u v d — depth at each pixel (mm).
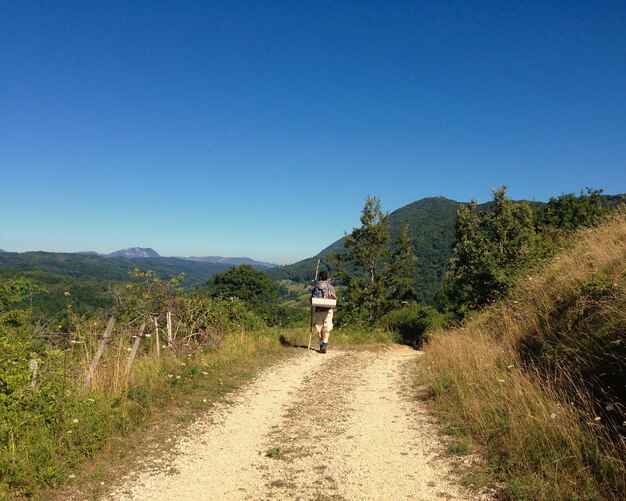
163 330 10219
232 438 5539
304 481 4352
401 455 4914
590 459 4008
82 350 7320
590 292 6652
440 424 5824
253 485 4277
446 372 7875
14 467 4102
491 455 4598
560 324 6887
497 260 14758
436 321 17375
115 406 5895
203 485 4273
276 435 5668
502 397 5785
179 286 11977
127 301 10852
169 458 4883
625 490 3494
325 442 5395
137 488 4191
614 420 4422
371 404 7070
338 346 13547
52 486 4145
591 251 8703
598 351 5426
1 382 5090
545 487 3746
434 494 3979
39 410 5094
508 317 9047
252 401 7156
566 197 26062
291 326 18406
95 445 4875
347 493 4082
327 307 11797
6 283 11102
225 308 13922
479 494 3912
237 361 9828
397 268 28516
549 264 11031
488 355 7652
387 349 13734
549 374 5848
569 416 4699
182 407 6574
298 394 7684
